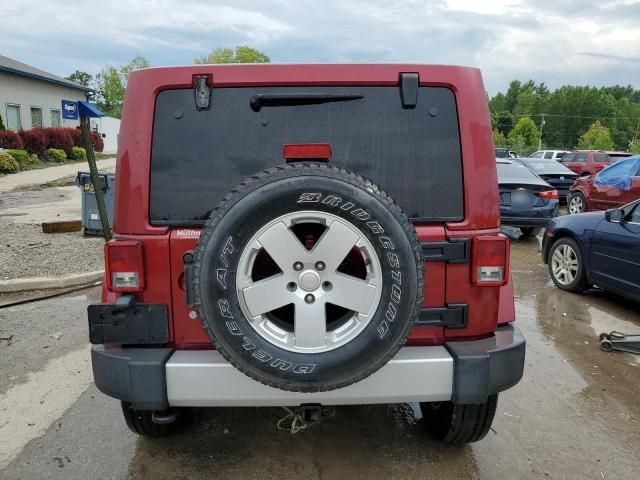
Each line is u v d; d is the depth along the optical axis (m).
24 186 19.00
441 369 2.57
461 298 2.69
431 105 2.66
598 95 121.38
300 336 2.34
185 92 2.62
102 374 2.60
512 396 4.01
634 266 5.59
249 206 2.26
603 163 21.27
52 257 7.92
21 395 3.95
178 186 2.61
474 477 3.03
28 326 5.38
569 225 6.69
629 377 4.36
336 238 2.31
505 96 150.75
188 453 3.24
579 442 3.40
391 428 3.56
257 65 2.60
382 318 2.33
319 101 2.64
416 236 2.36
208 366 2.51
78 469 3.07
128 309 2.61
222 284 2.29
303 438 3.43
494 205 2.71
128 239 2.61
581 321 5.71
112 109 68.50
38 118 30.30
